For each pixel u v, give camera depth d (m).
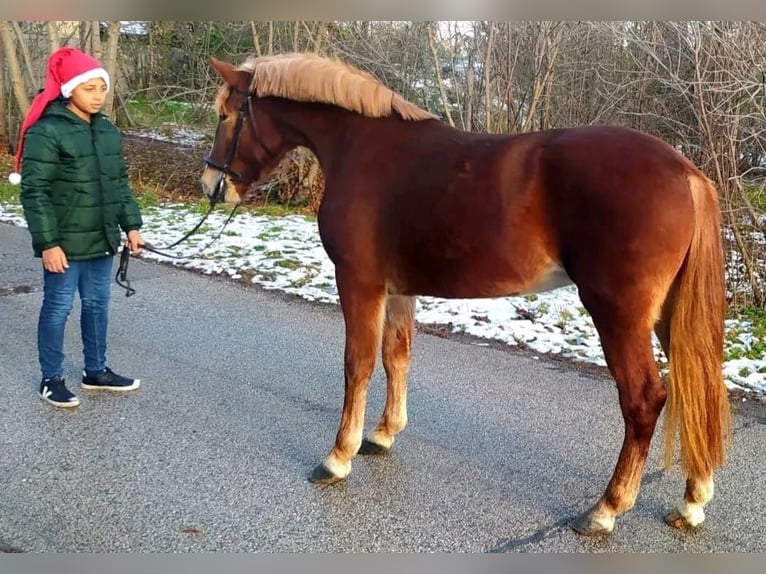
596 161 2.53
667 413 2.71
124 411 3.82
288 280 6.51
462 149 2.82
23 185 3.56
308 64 3.18
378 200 2.93
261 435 3.59
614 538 2.73
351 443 3.09
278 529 2.77
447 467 3.29
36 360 4.50
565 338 5.08
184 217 9.24
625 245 2.48
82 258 3.77
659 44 6.61
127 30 15.51
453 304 5.84
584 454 3.41
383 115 3.04
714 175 6.04
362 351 3.04
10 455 3.30
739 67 5.75
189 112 14.77
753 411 3.90
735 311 5.61
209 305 5.80
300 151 9.99
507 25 8.18
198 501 2.95
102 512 2.85
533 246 2.68
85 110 3.66
